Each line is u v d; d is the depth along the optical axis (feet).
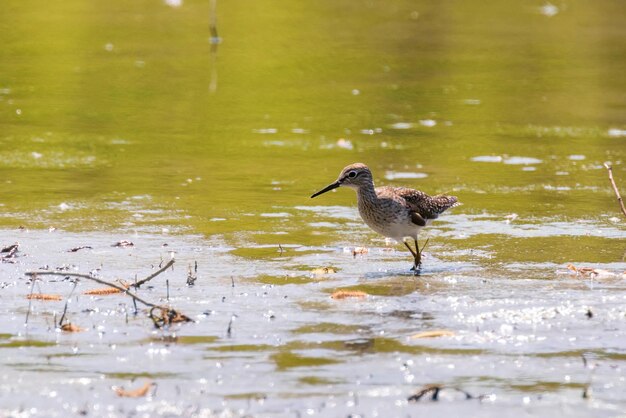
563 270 40.04
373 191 42.37
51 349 30.71
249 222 48.06
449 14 124.88
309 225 47.83
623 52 101.91
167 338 31.83
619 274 39.24
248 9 125.49
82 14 119.96
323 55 99.09
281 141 66.85
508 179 57.26
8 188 53.72
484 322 33.55
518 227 47.24
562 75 90.94
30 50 98.63
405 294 36.73
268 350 30.83
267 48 102.17
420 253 41.55
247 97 81.20
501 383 28.48
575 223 47.85
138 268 39.99
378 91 84.23
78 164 59.62
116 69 90.68
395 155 63.26
